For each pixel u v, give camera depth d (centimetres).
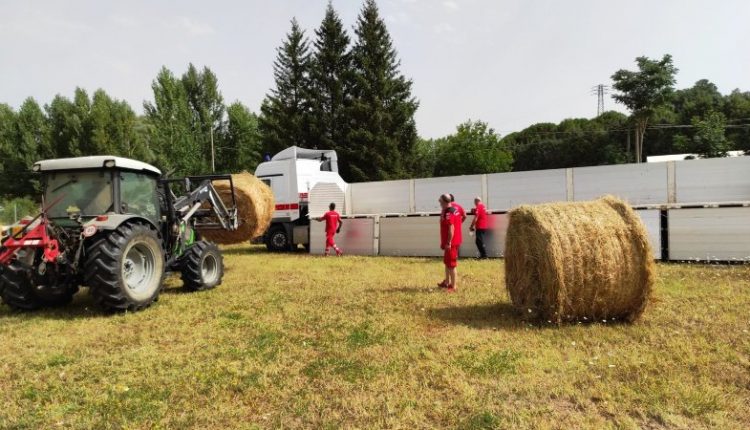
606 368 363
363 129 2955
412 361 390
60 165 605
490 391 327
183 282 734
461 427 279
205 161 3806
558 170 1194
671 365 367
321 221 1330
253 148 4084
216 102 4097
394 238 1234
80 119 3953
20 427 295
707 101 4300
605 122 5056
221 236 1062
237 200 1030
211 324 519
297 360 399
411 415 293
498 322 507
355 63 3212
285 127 3216
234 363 393
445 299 626
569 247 480
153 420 297
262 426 288
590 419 285
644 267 490
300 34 3347
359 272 902
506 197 1254
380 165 2961
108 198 610
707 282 698
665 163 1093
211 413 305
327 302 622
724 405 298
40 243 537
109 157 600
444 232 689
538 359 386
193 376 366
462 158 3588
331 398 324
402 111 3091
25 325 527
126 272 595
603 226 493
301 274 891
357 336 458
